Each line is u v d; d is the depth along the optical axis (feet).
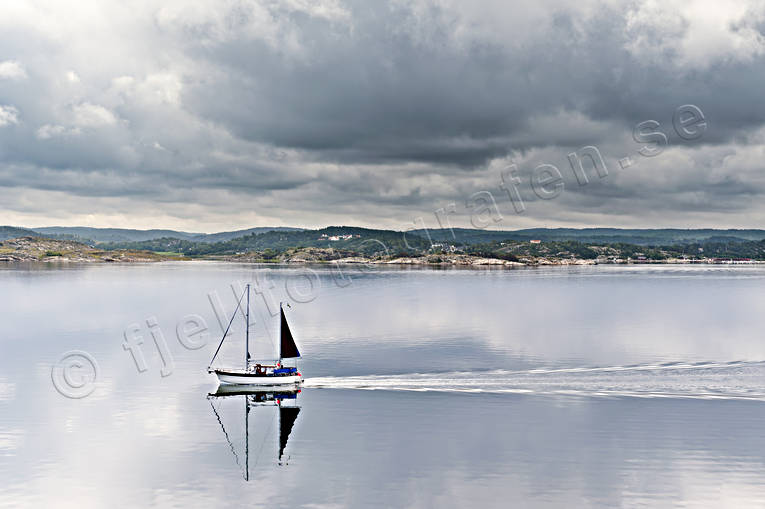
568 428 193.16
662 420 199.82
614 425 195.31
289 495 152.56
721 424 194.90
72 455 175.32
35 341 366.43
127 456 175.01
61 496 151.33
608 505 146.61
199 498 151.12
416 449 178.19
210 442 185.68
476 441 184.14
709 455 172.35
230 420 204.95
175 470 166.50
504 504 147.84
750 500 147.95
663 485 155.94
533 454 174.60
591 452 174.91
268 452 177.37
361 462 170.50
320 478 161.68
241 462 171.01
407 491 153.79
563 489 154.20
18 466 168.04
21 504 147.23
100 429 196.34
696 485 155.53
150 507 146.41
